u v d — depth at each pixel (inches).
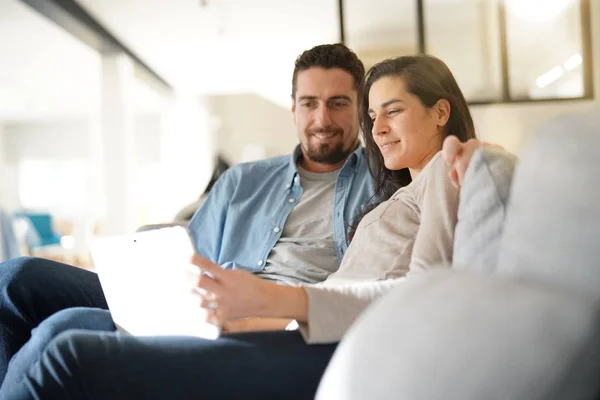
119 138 225.8
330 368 23.4
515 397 18.8
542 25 162.1
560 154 22.9
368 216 45.6
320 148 66.1
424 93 46.7
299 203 63.5
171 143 323.3
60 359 29.4
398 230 41.9
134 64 249.3
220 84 308.7
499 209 29.4
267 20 199.3
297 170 65.5
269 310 31.9
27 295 47.3
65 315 40.1
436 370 19.7
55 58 248.7
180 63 261.3
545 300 20.1
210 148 358.0
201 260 32.0
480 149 31.8
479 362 19.3
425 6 166.6
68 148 432.1
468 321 20.4
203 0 178.9
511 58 163.5
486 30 164.2
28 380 29.8
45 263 50.2
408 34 170.4
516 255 23.7
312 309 32.2
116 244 39.7
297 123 69.0
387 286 34.7
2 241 217.2
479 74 165.2
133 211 230.7
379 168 57.6
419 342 20.7
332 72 65.8
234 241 63.8
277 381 31.1
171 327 35.4
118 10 188.1
